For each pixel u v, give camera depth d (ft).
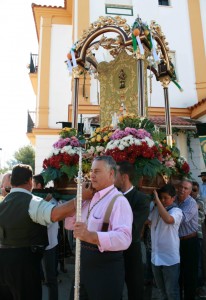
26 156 119.24
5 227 8.86
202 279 15.65
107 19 20.54
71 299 8.87
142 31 18.51
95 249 7.98
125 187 10.77
